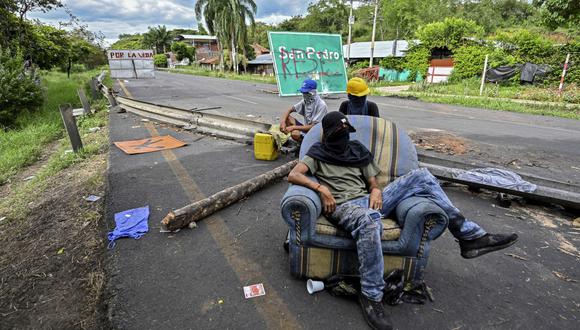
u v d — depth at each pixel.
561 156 6.43
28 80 10.52
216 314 2.36
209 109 12.03
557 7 14.28
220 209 3.93
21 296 2.61
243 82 28.72
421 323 2.30
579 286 2.71
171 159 5.91
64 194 4.57
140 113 10.22
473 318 2.35
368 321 2.26
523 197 4.13
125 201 4.18
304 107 5.47
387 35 51.72
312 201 2.48
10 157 6.68
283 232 3.48
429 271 2.88
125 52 22.28
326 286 2.61
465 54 22.89
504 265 2.98
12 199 4.66
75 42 30.62
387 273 2.57
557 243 3.36
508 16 55.88
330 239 2.53
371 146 3.15
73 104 13.91
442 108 13.30
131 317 2.33
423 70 25.75
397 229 2.48
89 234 3.46
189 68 58.72
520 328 2.27
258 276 2.77
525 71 19.58
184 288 2.62
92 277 2.77
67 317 2.38
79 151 6.48
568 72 18.41
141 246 3.19
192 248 3.17
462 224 2.51
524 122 10.26
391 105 14.08
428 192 2.52
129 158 5.98
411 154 3.13
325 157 2.80
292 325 2.26
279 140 5.86
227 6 40.00
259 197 4.34
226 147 6.71
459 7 51.81
